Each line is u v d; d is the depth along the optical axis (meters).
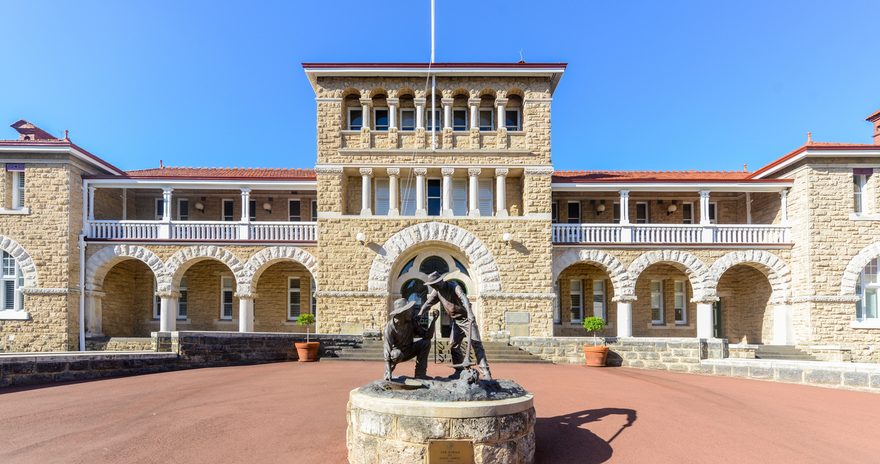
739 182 23.81
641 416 10.77
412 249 23.20
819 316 22.30
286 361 19.61
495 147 23.14
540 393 12.78
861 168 22.83
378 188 24.20
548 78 23.25
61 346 21.77
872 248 22.44
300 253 23.50
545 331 22.39
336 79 23.16
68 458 8.32
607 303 26.62
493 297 22.55
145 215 26.73
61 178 22.36
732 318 27.02
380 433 7.32
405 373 15.63
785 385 14.95
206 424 10.06
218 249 23.41
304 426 9.94
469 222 22.94
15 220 22.20
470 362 8.09
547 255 22.73
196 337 17.78
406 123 23.92
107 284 24.41
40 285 21.98
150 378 15.10
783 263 23.48
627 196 24.14
